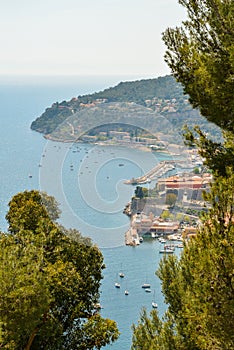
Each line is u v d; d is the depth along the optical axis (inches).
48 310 323.6
